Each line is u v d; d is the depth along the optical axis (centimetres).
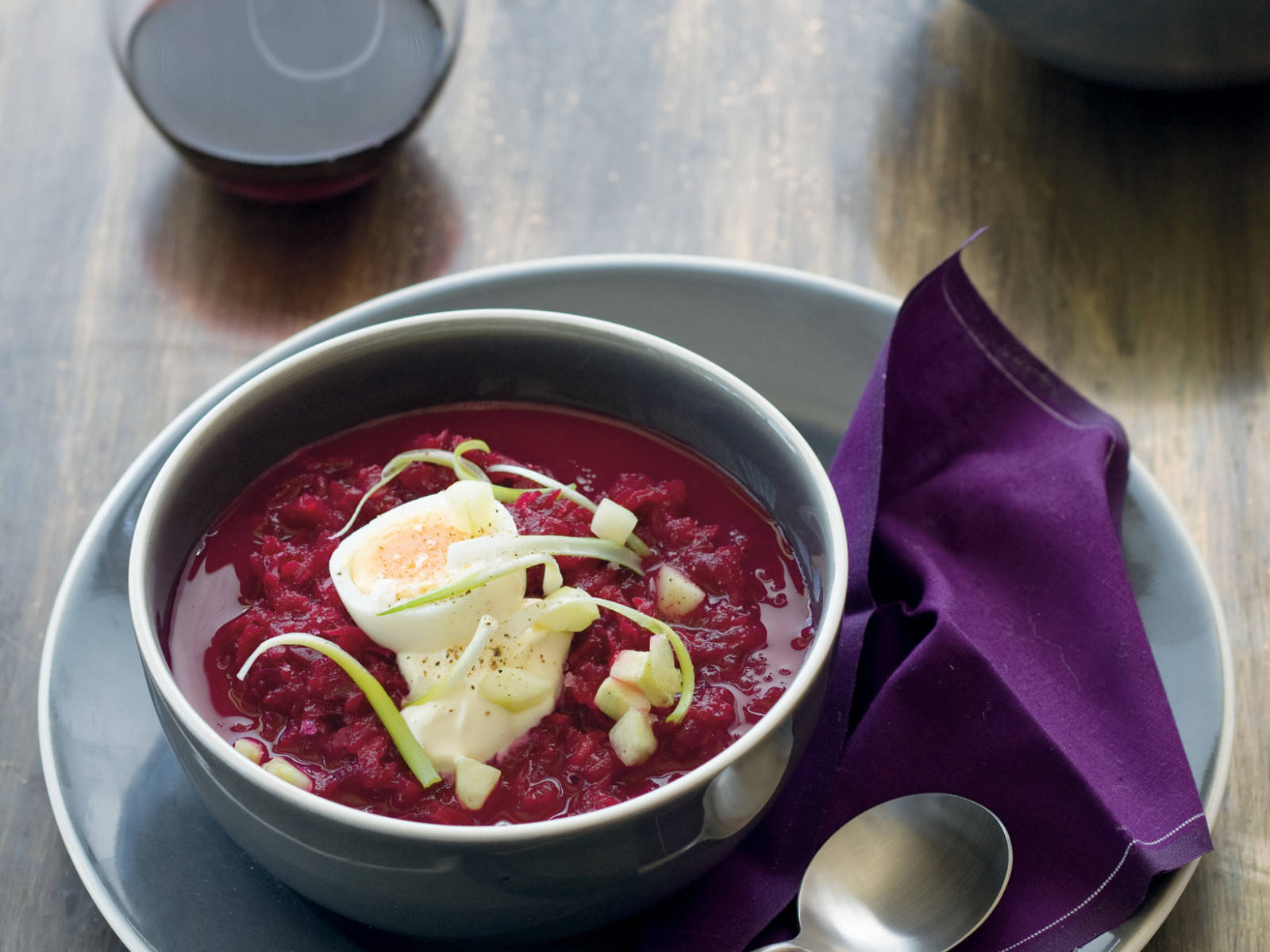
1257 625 68
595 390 65
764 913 58
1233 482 72
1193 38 77
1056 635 63
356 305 77
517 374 65
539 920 56
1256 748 65
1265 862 62
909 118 84
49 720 60
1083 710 62
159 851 58
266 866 57
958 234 80
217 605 61
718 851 57
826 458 67
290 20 76
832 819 60
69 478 72
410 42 77
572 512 63
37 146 82
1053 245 79
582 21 88
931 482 66
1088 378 75
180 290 77
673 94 85
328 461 64
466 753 58
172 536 60
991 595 64
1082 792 59
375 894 55
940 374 67
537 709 59
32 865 62
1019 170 82
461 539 61
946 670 61
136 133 83
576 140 83
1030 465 66
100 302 77
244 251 79
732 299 69
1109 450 66
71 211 80
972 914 58
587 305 69
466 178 82
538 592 61
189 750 55
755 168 82
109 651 62
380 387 64
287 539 63
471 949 58
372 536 61
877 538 65
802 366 68
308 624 60
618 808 54
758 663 61
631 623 60
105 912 57
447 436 64
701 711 59
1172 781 60
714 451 64
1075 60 81
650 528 63
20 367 75
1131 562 65
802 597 62
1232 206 81
